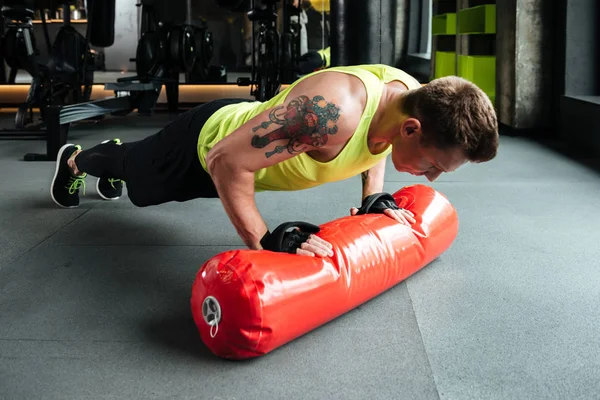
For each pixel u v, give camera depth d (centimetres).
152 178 220
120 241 261
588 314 186
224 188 166
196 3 866
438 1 846
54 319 187
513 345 168
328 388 148
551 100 542
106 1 572
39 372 156
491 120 146
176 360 162
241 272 153
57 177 308
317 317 167
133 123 639
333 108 153
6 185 369
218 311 154
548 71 538
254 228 169
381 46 582
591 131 457
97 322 185
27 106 561
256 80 658
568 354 163
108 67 907
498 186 359
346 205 320
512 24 540
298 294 159
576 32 501
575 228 273
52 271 226
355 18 579
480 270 223
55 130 438
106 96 827
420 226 208
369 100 156
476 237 261
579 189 348
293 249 172
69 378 153
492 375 153
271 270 157
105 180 324
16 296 204
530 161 432
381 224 197
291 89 163
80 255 243
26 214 304
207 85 916
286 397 144
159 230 276
